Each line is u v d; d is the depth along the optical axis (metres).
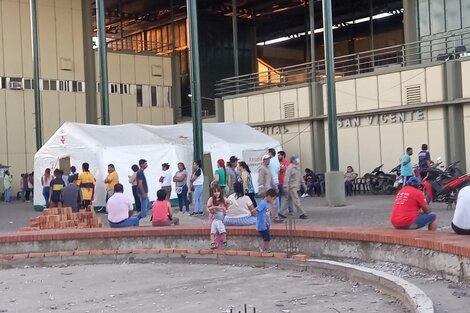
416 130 28.67
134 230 13.51
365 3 51.28
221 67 54.50
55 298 9.58
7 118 41.12
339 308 8.17
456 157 27.22
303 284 10.05
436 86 27.73
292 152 33.81
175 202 25.77
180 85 50.84
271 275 11.02
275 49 60.09
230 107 37.12
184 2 51.56
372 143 30.47
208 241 13.23
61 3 43.84
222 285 10.20
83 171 21.44
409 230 10.94
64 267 12.91
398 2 50.19
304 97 33.00
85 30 44.91
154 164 25.36
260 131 34.31
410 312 7.68
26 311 8.69
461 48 29.09
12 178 40.91
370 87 30.36
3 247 13.52
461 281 8.70
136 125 27.55
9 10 41.50
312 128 32.75
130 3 51.72
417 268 9.76
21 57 41.88
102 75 27.17
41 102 42.62
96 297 9.56
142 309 8.59
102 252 13.18
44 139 42.59
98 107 45.31
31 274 12.10
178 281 10.73
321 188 30.48
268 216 12.19
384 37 55.22
